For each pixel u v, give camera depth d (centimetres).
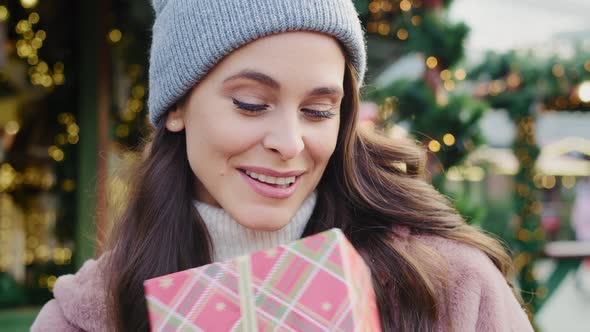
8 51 243
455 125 191
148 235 92
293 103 80
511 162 270
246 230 89
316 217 92
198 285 73
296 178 84
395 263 85
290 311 72
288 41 79
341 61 83
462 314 84
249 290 73
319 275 73
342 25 81
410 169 98
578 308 309
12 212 244
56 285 96
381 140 98
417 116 192
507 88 244
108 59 243
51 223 246
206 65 82
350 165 91
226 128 81
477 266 86
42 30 245
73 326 94
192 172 93
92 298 93
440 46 193
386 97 192
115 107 247
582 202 348
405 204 91
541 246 250
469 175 210
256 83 80
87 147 239
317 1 80
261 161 81
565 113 311
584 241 338
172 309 73
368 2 208
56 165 246
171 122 91
